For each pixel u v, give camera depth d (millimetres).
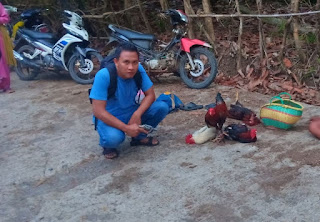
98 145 4008
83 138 4207
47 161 3738
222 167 3391
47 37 6406
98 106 3436
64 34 6465
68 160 3725
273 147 3691
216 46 6379
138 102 3945
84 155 3805
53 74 7062
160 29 7551
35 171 3561
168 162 3539
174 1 7555
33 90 6125
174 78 6281
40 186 3311
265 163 3410
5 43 5902
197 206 2896
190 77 5980
